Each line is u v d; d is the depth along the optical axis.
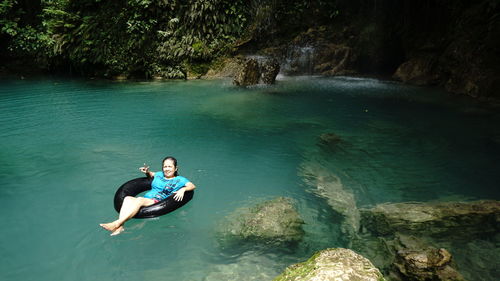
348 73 15.98
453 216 4.16
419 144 7.05
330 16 16.19
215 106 10.16
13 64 16.42
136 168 5.78
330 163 6.13
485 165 5.97
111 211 4.46
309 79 14.92
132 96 11.49
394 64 16.27
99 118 8.77
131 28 14.90
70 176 5.46
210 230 4.03
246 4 16.25
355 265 2.69
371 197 4.90
